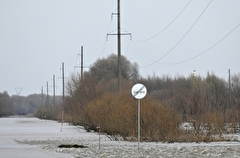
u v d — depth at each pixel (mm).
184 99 89312
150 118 68312
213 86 127438
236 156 41938
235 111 87125
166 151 48156
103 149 53469
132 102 72625
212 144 61812
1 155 49125
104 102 84750
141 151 48969
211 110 84375
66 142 69875
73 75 143125
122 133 71188
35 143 68875
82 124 112562
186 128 72625
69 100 144125
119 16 91062
